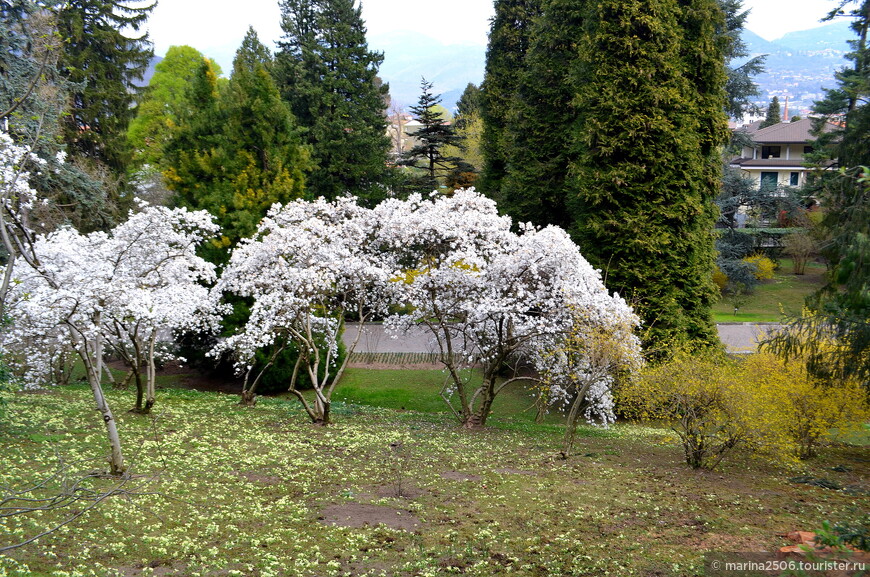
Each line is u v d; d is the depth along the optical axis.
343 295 20.02
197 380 26.52
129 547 7.73
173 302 15.96
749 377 15.69
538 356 18.25
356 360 28.38
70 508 8.65
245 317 23.06
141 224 15.79
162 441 12.91
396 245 18.19
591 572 7.57
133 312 12.80
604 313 15.91
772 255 49.31
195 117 28.06
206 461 11.77
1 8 15.22
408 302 19.81
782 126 62.62
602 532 9.07
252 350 17.38
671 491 11.55
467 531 9.01
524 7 34.38
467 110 67.44
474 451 14.54
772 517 9.91
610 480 12.31
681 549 8.34
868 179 6.46
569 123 28.05
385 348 30.05
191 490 10.09
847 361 13.07
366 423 17.81
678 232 23.33
